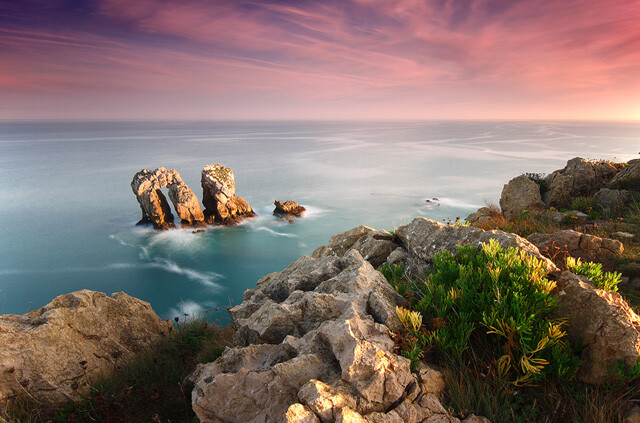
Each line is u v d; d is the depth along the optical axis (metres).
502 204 16.09
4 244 74.81
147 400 5.59
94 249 71.31
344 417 3.12
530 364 3.91
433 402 3.62
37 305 52.12
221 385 4.09
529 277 4.86
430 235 7.97
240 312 6.84
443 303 4.98
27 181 150.38
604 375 3.88
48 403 5.43
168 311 48.25
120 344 7.23
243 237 76.56
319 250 11.30
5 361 5.38
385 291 5.68
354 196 118.44
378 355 3.76
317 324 5.14
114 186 139.62
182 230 79.56
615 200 12.80
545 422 3.55
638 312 5.61
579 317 4.44
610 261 7.71
